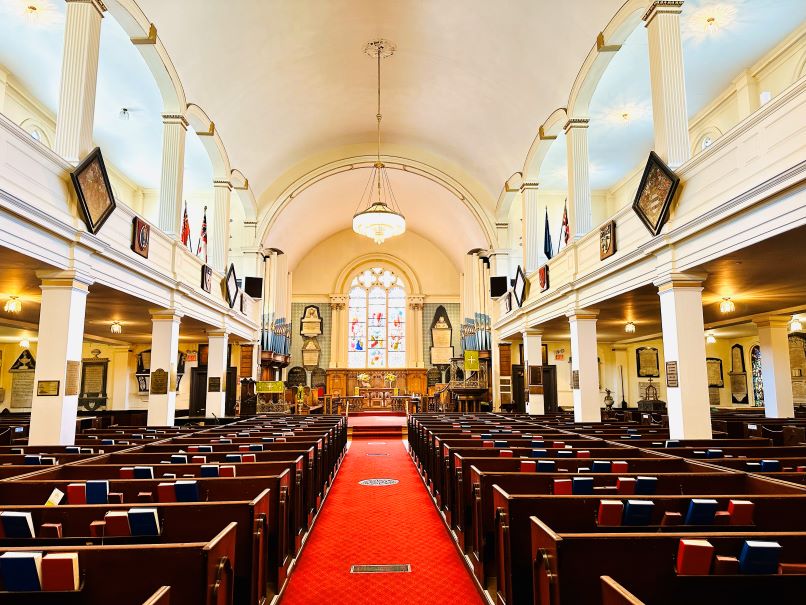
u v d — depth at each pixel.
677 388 7.75
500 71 13.76
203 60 12.10
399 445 15.88
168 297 11.04
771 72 12.00
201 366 15.75
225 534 2.85
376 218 15.59
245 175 17.39
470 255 24.06
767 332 13.50
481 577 4.43
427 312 28.19
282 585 4.46
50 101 13.31
